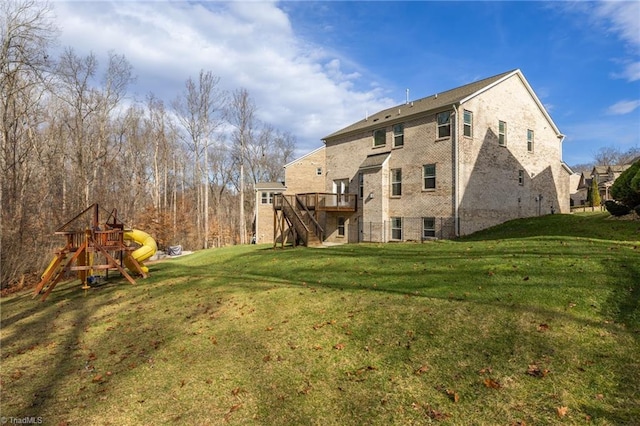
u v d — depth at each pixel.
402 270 10.53
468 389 4.33
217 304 9.30
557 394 4.05
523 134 21.83
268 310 8.22
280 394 4.68
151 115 44.12
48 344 7.48
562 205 24.33
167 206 44.94
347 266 12.24
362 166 23.06
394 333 6.13
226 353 6.16
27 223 19.66
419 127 20.39
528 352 5.00
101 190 31.03
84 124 29.84
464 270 9.47
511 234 16.53
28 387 5.44
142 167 44.09
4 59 18.75
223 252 21.86
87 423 4.34
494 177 20.00
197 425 4.15
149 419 4.35
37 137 24.03
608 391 4.02
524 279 7.98
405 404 4.18
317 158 30.53
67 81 27.23
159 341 7.10
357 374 4.99
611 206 15.52
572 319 5.84
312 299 8.61
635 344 4.91
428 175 19.86
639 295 6.35
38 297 12.65
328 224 26.50
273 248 20.25
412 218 20.66
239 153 48.91
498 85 20.42
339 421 4.00
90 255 14.37
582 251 9.83
